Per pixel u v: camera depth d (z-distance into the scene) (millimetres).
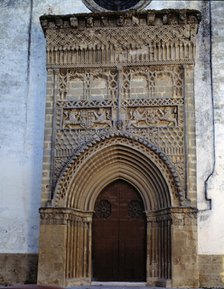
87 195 20047
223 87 20766
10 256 20328
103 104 19859
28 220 20531
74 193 19547
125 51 20125
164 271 18844
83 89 20125
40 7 22422
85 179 19828
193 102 19453
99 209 20484
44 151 19578
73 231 19422
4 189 20844
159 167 19094
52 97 20062
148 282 19203
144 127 19484
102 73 20172
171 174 18953
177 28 19922
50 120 19859
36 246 20312
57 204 19062
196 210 18578
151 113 19641
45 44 21734
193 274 18156
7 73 21828
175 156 19141
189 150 19062
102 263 20031
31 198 20672
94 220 20422
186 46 19812
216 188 19875
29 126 21297
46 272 18547
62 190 19172
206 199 19828
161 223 19359
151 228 19703
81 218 19828
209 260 19375
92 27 20297
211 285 19172
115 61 20094
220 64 20969
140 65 19953
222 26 21391
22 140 21188
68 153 19594
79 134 19703
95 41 20234
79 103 19969
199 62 21062
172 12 19688
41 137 21156
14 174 20922
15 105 21500
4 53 22047
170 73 19891
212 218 19672
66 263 18797
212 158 20172
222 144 20234
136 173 19984
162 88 19797
